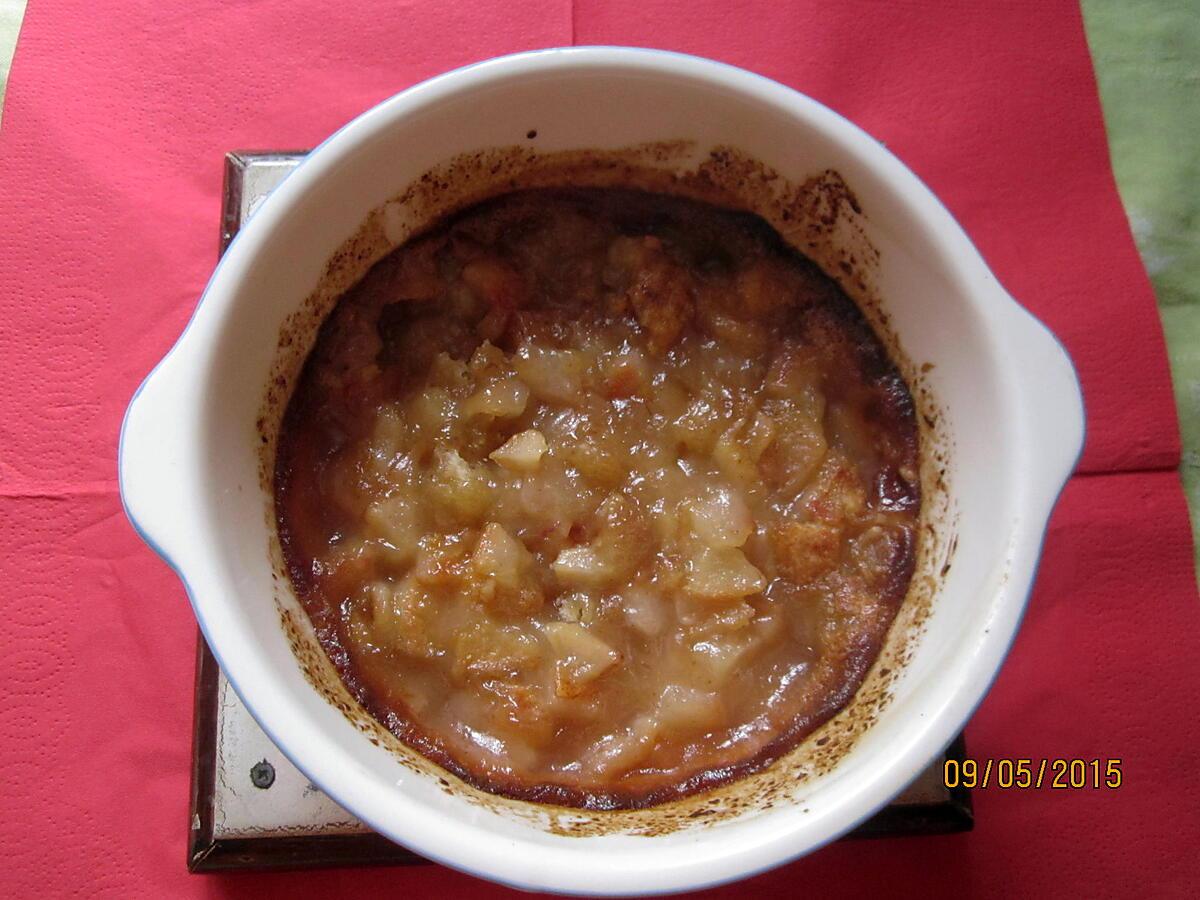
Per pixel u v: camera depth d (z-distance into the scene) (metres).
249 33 0.37
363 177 0.27
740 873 0.22
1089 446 0.35
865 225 0.28
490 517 0.28
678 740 0.27
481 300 0.30
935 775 0.31
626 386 0.29
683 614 0.28
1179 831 0.32
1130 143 0.37
